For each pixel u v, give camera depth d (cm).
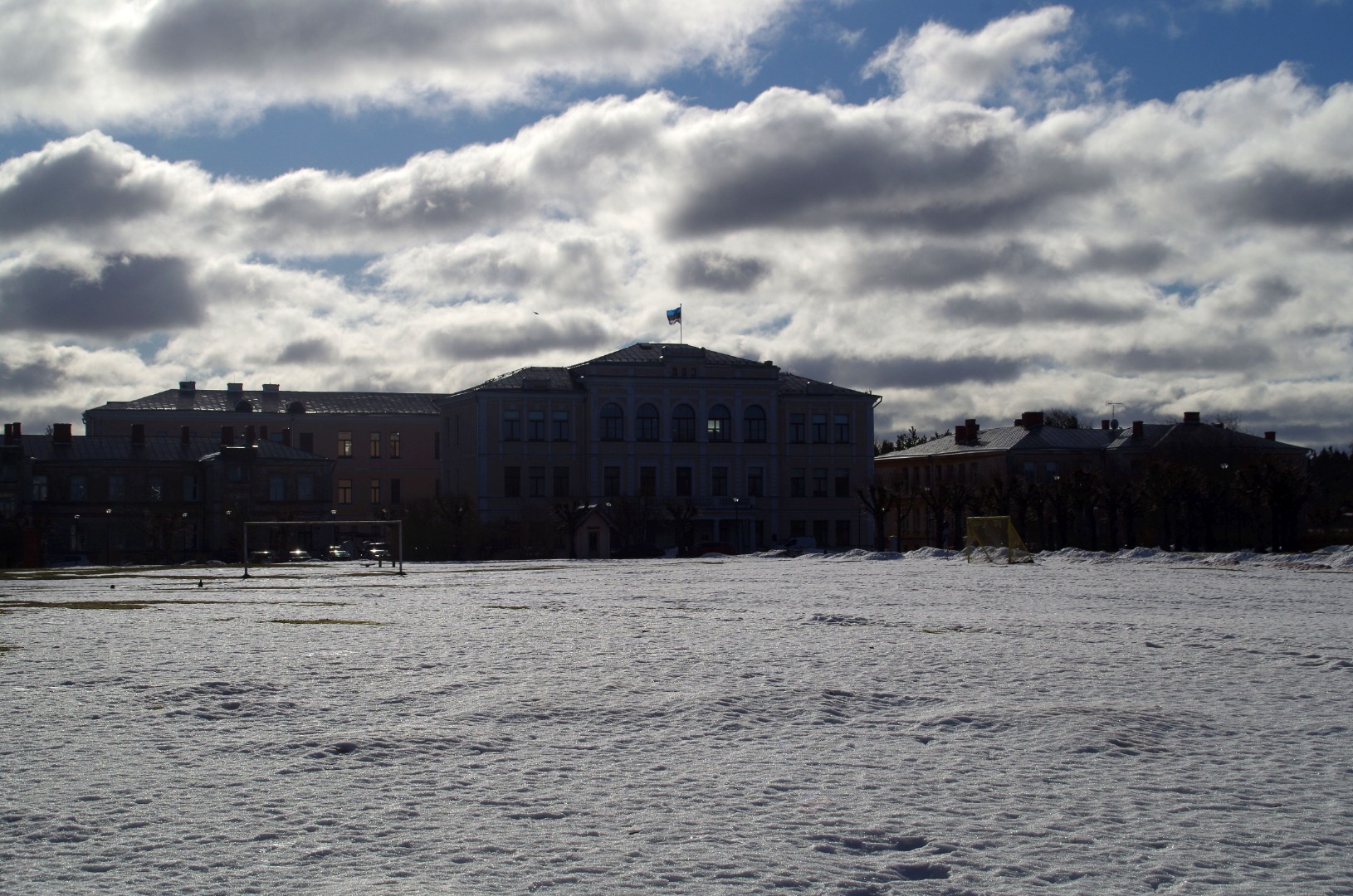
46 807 1212
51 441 10156
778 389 11294
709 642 2659
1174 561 6944
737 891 963
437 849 1074
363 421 12169
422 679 2059
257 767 1386
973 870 1016
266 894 957
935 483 11756
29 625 3209
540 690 1916
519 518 10450
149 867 1026
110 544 9944
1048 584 5012
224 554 9475
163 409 11675
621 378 10950
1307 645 2547
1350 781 1317
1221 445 11300
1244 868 1023
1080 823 1155
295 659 2358
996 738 1536
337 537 10488
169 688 1953
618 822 1159
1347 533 10131
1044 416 14812
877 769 1373
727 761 1416
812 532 11338
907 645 2577
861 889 973
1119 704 1770
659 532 10944
